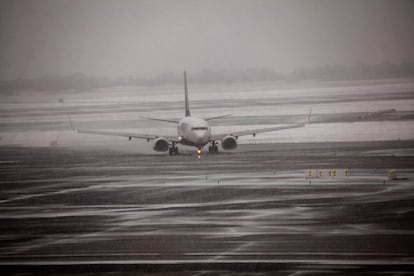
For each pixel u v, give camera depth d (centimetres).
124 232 17338
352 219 18025
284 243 15688
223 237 16462
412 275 13100
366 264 13850
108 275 13688
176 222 18388
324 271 13475
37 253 15475
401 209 19125
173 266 14112
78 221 18962
